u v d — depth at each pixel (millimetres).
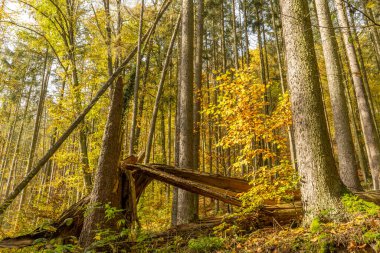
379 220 3834
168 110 23469
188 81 9531
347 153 9195
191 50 9891
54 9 13648
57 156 13055
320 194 4711
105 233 4359
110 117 5391
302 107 5227
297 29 5578
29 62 19922
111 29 13547
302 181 5012
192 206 8250
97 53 13984
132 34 13828
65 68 13820
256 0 21344
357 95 12438
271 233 4977
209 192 6152
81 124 12570
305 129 5102
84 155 12578
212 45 27484
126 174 5652
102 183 5035
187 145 8883
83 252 4086
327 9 10141
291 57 5551
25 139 37344
